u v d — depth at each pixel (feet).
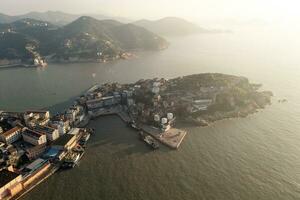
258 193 617.62
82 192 637.30
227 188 634.84
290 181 654.12
